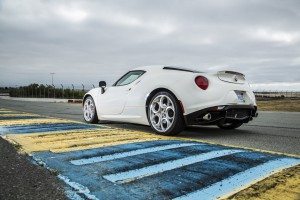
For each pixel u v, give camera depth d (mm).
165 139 4191
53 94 40250
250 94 4996
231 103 4551
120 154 3174
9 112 9227
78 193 2080
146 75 5215
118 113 5742
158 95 4789
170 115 4664
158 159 2941
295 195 2033
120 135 4508
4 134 4566
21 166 2744
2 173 2529
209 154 3129
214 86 4516
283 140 4520
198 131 5508
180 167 2662
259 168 2633
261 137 4820
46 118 7160
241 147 3602
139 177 2402
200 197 2004
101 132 4820
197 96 4422
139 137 4324
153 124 4906
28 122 6195
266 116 9773
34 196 2033
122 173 2512
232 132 5441
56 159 2980
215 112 4477
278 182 2277
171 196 2025
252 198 1981
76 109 13359
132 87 5410
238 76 4941
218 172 2514
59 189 2158
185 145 3641
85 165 2760
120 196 2023
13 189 2160
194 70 4902
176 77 4633
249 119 5160
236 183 2262
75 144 3736
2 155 3162
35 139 4102
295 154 3480
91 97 6637
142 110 5125
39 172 2562
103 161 2895
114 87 5949
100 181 2318
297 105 18031
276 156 3078
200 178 2367
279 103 21531
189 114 4457
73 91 37562
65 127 5441
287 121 7895
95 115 6535
